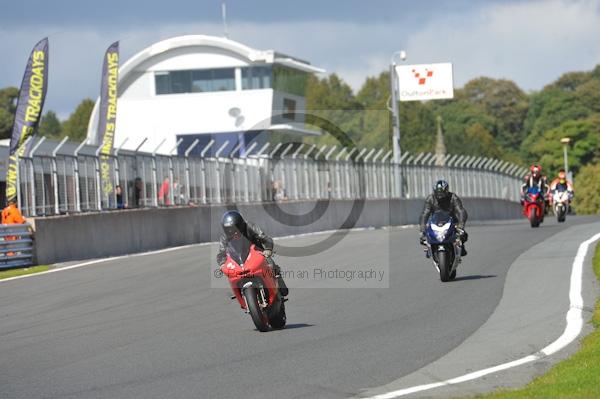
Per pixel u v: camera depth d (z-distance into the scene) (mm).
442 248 55031
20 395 28656
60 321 45719
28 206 84875
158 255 84812
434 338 36844
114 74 127125
